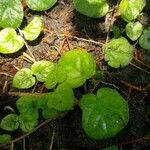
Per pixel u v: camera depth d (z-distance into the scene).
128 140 0.13
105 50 0.15
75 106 0.14
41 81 0.14
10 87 0.14
